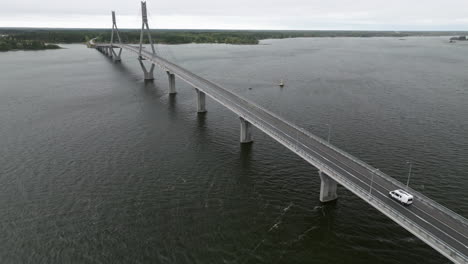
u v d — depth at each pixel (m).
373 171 57.62
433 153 82.19
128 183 69.81
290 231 54.41
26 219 58.25
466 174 71.50
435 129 98.88
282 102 132.88
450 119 107.81
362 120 108.25
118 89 163.38
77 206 61.91
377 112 116.69
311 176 72.38
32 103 136.12
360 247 50.69
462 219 44.00
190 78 134.75
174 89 153.75
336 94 144.62
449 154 81.50
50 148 88.56
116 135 98.06
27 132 101.19
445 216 45.59
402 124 103.62
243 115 85.50
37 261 48.75
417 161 77.94
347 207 60.78
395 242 51.59
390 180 54.16
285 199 63.47
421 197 49.66
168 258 48.97
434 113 114.38
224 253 49.88
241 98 105.12
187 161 80.00
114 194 65.75
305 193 65.50
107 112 122.75
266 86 163.88
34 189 67.88
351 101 132.12
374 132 97.12
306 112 118.50
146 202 62.88
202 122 110.62
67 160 81.06
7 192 66.69
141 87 168.62
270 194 65.19
